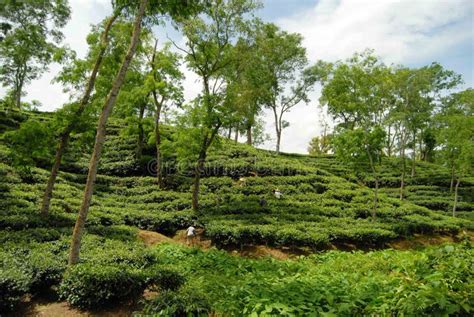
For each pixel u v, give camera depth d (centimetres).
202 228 1864
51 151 1496
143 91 2139
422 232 2134
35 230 1195
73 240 888
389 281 782
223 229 1669
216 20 1930
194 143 1948
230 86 1994
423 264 638
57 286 858
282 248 1683
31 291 844
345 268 1152
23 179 1916
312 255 1487
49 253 959
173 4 1073
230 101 1969
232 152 3138
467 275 560
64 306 813
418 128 3441
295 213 2077
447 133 2770
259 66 3044
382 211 2261
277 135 3988
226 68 2003
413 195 3269
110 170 2723
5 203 1453
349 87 2456
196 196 2025
